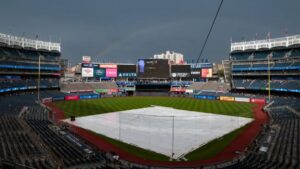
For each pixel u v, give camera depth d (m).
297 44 83.50
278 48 89.62
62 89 95.38
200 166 26.20
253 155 27.86
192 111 62.38
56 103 74.12
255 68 94.62
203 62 107.75
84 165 23.97
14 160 22.03
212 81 111.75
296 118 46.47
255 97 81.56
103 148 32.44
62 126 42.03
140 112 60.47
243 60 100.19
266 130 39.31
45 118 47.94
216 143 34.94
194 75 105.50
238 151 31.31
